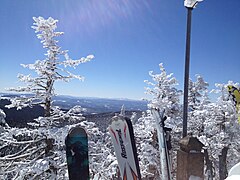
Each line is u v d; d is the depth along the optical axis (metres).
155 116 3.14
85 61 10.98
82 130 2.72
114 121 3.09
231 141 17.98
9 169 10.02
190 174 2.74
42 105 10.61
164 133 3.01
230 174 2.23
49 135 9.62
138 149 15.59
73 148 2.68
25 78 10.45
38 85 10.70
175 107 19.95
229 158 19.69
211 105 18.72
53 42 10.72
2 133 10.06
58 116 10.53
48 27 10.63
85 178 2.65
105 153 10.74
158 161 12.93
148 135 15.02
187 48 5.16
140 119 18.22
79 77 10.91
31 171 9.12
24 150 10.61
